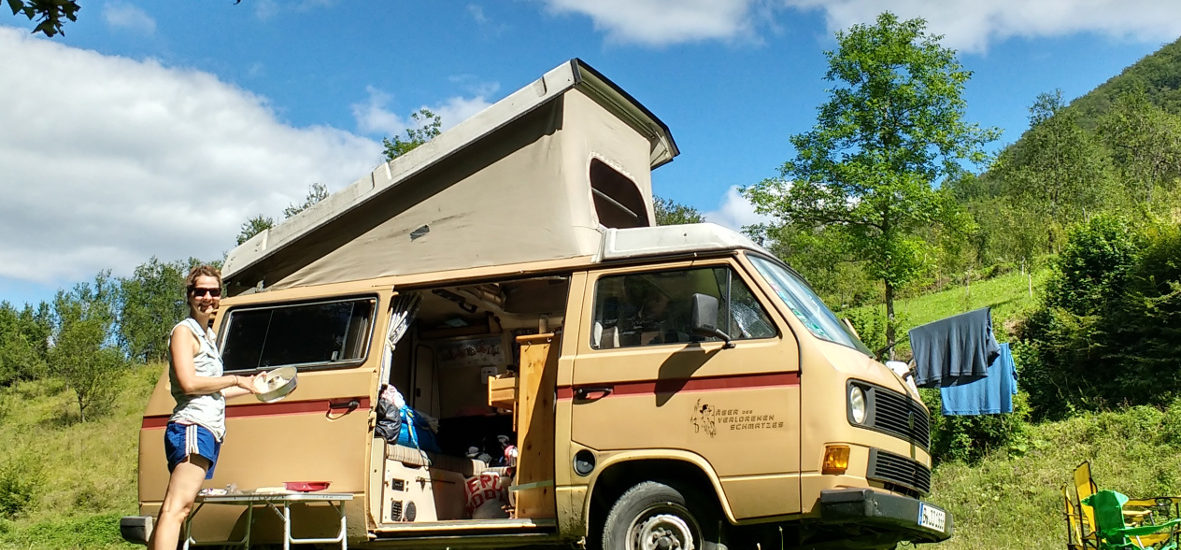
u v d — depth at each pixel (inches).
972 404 433.4
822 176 871.1
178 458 217.3
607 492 261.6
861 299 1295.5
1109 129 2384.4
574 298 271.3
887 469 248.2
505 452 314.7
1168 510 328.2
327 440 279.7
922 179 856.3
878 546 272.1
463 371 368.8
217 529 285.4
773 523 244.8
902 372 296.4
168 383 305.6
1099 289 737.0
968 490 486.3
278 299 306.7
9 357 1804.9
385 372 290.4
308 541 269.1
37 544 628.7
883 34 848.3
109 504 826.2
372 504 275.3
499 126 295.9
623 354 258.8
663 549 247.0
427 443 322.7
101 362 1379.2
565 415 258.1
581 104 307.4
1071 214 1473.9
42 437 1227.2
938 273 1354.6
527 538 262.2
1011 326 832.3
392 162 306.8
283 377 234.8
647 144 354.9
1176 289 654.5
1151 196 1588.3
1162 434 525.0
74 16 227.5
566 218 287.3
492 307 342.6
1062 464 508.7
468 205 299.9
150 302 2375.7
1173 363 635.5
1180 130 2145.7
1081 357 692.7
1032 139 2241.6
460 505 324.8
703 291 262.4
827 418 238.2
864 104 856.3
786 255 1100.5
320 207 313.3
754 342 250.2
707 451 244.4
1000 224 1382.9
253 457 285.0
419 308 332.5
